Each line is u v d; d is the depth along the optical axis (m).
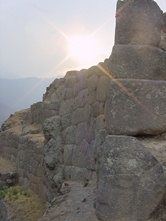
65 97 7.08
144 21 4.25
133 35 4.22
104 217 3.25
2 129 15.55
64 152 6.63
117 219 3.20
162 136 3.98
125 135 3.80
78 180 5.63
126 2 4.28
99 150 4.44
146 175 3.26
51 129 6.96
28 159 9.43
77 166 5.82
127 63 4.11
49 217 4.00
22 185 9.82
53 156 6.63
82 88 5.93
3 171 10.43
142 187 3.23
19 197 8.07
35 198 7.96
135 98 3.93
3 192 8.70
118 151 3.39
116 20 4.29
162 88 3.98
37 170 8.41
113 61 4.14
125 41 4.22
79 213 3.85
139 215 3.18
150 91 3.95
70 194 4.74
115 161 3.35
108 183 3.30
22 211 7.11
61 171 6.44
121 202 3.22
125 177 3.27
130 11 4.25
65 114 6.91
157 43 4.30
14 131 12.47
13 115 16.45
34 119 12.58
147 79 4.08
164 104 3.95
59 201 4.55
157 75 4.14
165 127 3.93
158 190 3.22
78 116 6.08
